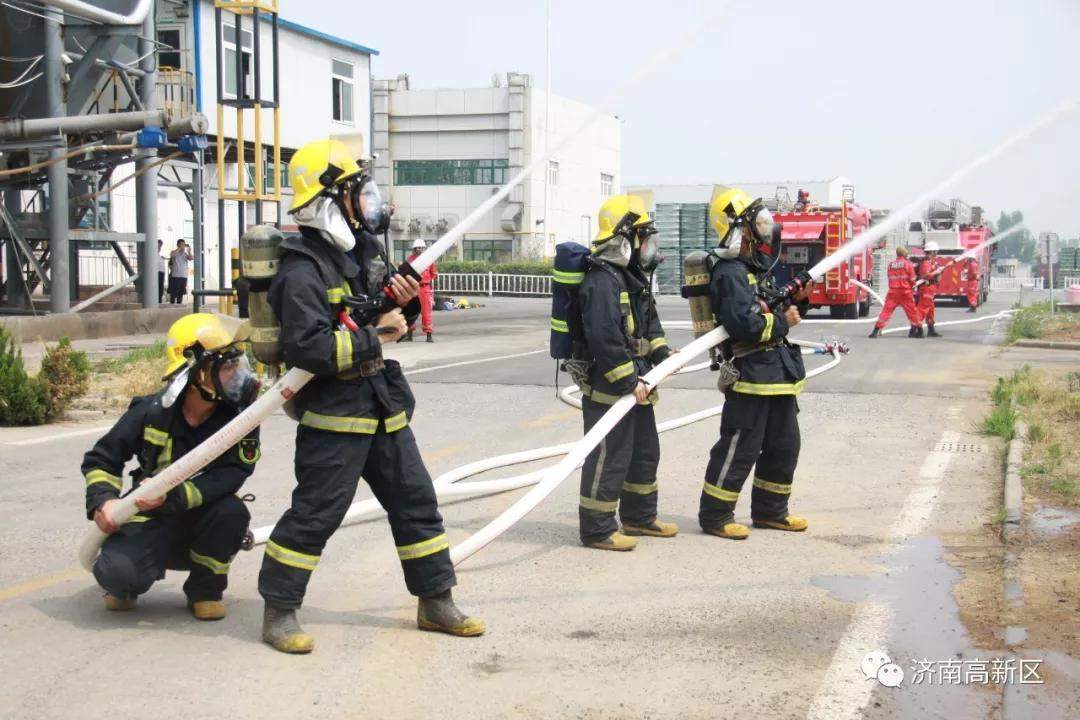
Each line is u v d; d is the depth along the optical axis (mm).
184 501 4449
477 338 20297
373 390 4234
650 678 4055
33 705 3768
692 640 4461
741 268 5742
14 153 19953
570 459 5387
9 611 4781
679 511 6770
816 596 5039
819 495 7105
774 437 6137
